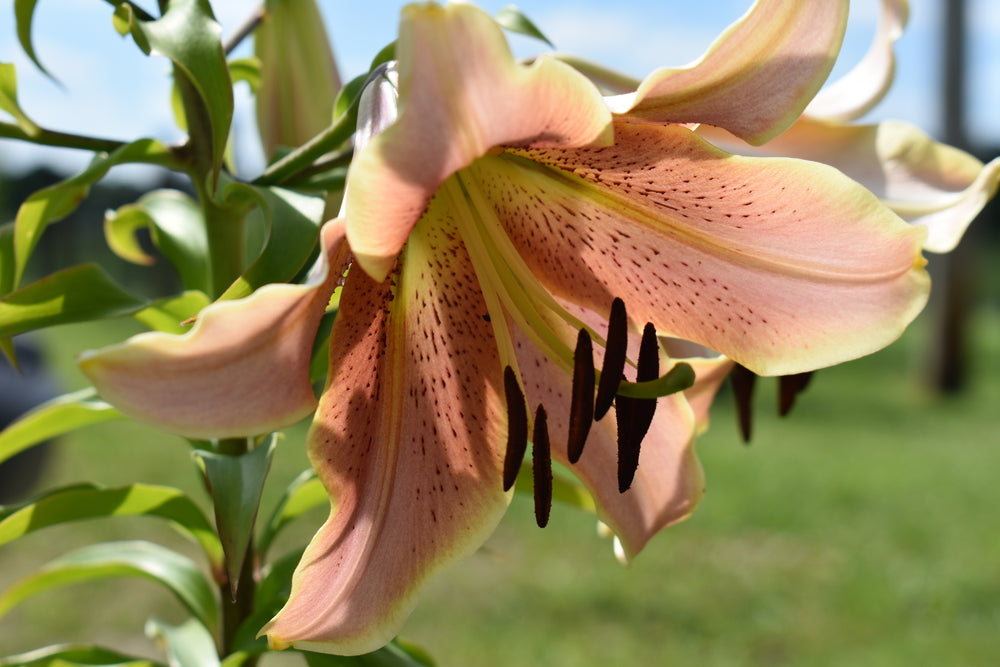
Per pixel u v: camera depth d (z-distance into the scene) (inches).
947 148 12.8
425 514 11.1
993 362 138.9
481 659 43.0
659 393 11.2
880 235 10.9
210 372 9.4
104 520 58.9
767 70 10.3
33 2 12.8
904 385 121.6
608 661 43.0
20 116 12.3
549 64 9.3
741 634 45.9
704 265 11.7
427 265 11.6
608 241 11.9
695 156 11.0
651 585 51.3
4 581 48.8
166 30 11.5
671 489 12.6
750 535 59.5
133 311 12.4
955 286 113.4
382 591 10.9
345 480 10.9
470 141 9.4
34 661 14.2
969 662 43.3
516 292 11.9
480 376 11.7
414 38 8.9
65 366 107.9
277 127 14.9
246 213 13.5
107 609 46.9
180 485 67.9
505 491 11.4
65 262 171.8
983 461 77.9
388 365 11.2
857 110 13.7
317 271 9.5
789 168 10.9
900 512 64.2
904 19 13.3
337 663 13.3
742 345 11.8
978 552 56.3
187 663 14.5
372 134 10.4
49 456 51.1
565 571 52.7
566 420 12.3
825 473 73.7
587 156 11.3
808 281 11.3
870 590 50.8
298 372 9.8
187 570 15.1
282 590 13.9
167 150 12.9
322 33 14.8
